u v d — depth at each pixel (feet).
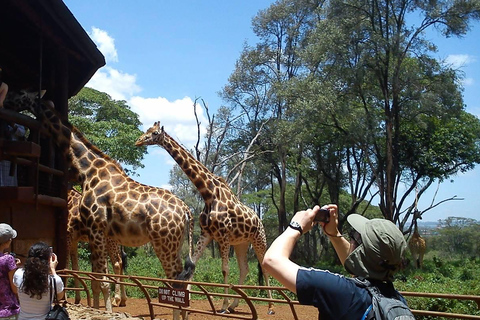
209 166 95.76
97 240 26.02
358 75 73.15
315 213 8.01
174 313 25.57
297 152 97.76
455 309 32.45
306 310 35.55
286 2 102.42
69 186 34.14
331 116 80.74
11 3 23.68
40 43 26.08
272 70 105.91
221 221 30.89
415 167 92.17
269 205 140.46
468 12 71.72
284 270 7.23
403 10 73.77
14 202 23.89
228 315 20.29
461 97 76.38
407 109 77.82
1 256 15.21
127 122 97.50
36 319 13.67
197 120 73.61
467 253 146.82
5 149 21.57
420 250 77.97
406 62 82.43
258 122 104.88
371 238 7.30
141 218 25.52
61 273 27.63
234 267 69.41
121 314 25.88
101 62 31.60
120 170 27.48
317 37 77.61
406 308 6.93
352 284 7.14
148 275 51.39
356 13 75.72
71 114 93.71
